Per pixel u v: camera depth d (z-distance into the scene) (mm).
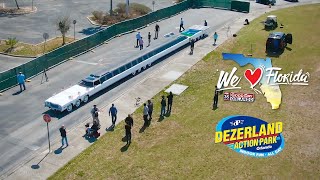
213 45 43844
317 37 44125
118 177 21719
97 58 40031
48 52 39094
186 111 28969
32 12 56344
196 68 37250
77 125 27500
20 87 32719
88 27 50812
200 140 25141
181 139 25312
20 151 24406
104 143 25031
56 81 34719
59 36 46719
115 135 25953
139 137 25625
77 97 29891
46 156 23828
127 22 48031
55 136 26141
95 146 24688
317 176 21688
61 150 24422
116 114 27750
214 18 55688
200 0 61656
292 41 42781
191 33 45125
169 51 41031
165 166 22641
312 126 26516
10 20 52406
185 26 51750
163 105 27984
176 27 51438
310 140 24938
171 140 25219
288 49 40531
